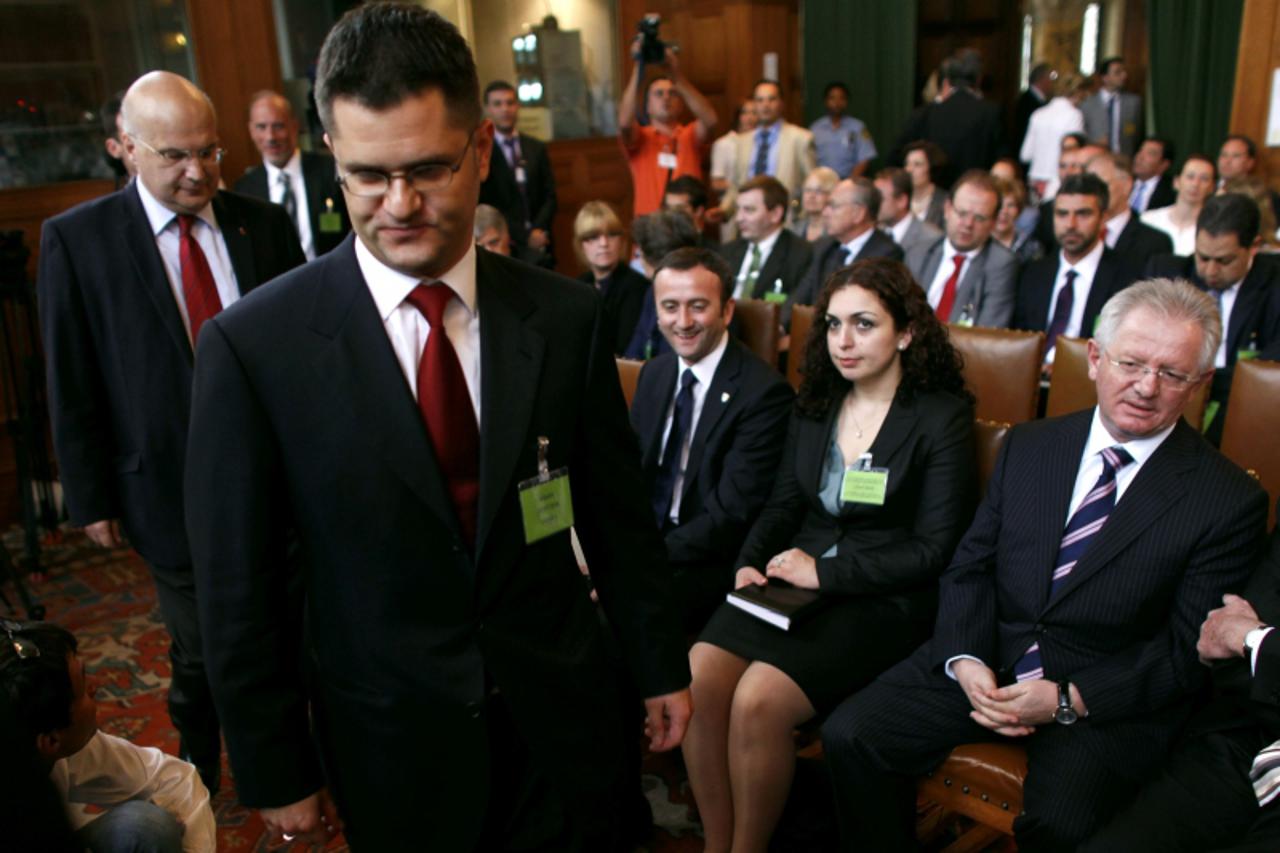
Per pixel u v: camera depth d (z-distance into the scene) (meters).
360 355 1.09
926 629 2.09
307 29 4.98
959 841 2.03
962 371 2.21
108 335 2.09
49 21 4.12
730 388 2.47
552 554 1.22
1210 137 6.75
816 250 4.21
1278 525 1.69
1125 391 1.68
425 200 1.00
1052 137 7.57
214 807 2.32
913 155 5.57
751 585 2.12
